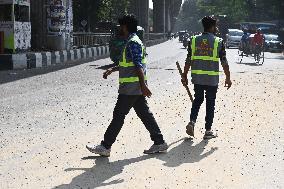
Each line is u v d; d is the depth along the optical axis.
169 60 32.03
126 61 7.13
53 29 31.23
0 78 19.02
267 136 8.99
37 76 20.06
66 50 29.91
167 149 7.91
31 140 8.48
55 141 8.43
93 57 35.09
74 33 35.16
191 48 8.78
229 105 12.86
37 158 7.27
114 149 7.88
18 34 24.56
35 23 31.69
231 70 24.39
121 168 6.77
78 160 7.18
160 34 101.69
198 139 8.75
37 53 25.14
